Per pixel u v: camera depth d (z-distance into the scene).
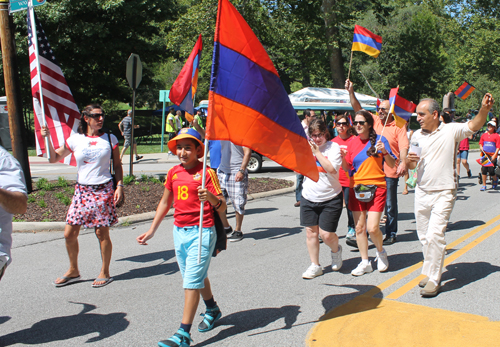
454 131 4.54
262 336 3.76
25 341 3.77
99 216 5.01
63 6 24.52
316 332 3.80
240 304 4.46
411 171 6.38
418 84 44.84
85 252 6.41
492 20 36.69
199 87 42.16
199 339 3.74
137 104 48.16
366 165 5.11
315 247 5.17
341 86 27.75
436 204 4.62
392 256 6.01
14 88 9.40
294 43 25.44
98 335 3.85
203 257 3.61
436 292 4.55
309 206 5.09
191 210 3.68
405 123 6.57
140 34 29.78
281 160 3.95
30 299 4.70
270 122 3.85
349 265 5.67
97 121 5.07
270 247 6.57
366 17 42.41
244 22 3.68
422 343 3.54
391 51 43.97
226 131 3.64
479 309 4.18
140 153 22.17
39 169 16.27
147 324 4.05
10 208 3.00
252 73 3.73
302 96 18.98
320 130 4.81
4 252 3.19
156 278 5.31
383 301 4.44
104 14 26.95
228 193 7.02
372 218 5.15
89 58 28.56
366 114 5.11
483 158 11.73
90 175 5.01
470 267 5.43
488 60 36.84
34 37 5.64
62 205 8.60
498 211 8.89
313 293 4.71
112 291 4.90
